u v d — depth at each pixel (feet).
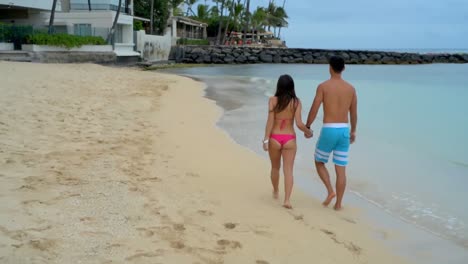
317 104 15.97
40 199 13.70
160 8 167.32
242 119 35.88
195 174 18.92
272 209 15.53
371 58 195.00
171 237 11.95
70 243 10.87
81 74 62.49
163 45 147.95
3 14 107.45
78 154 19.86
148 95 45.83
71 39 93.91
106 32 108.06
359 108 46.85
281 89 15.78
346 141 15.83
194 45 172.76
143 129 27.68
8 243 10.42
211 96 52.11
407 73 122.42
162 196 15.35
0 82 42.68
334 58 15.76
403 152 26.45
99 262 10.04
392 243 13.62
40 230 11.39
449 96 58.90
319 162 16.48
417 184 20.01
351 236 13.79
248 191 17.51
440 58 208.33
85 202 13.89
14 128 23.71
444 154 25.88
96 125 27.17
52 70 63.31
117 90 47.57
